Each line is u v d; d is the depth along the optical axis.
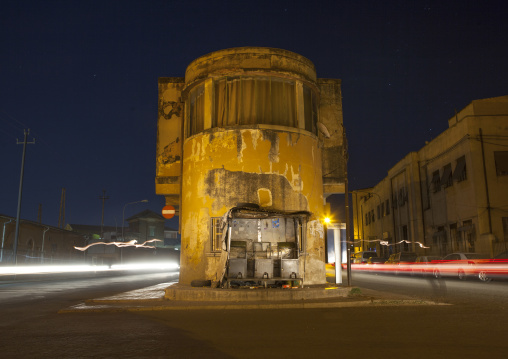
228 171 14.26
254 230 14.16
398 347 6.00
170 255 68.44
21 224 41.94
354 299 11.95
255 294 11.88
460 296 13.42
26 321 9.33
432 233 37.50
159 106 17.14
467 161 30.48
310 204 14.78
